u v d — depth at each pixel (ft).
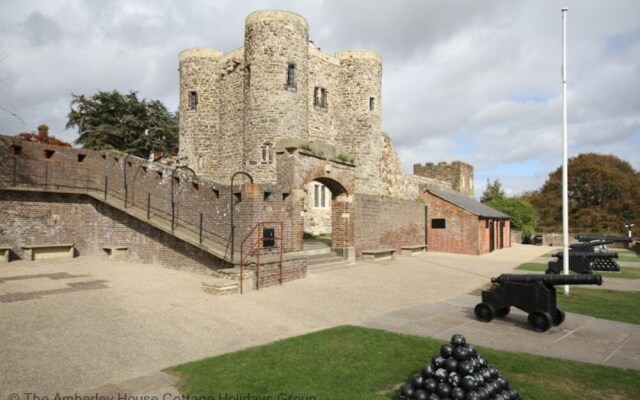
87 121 119.85
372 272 50.47
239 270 35.96
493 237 94.17
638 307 34.24
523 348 23.36
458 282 45.78
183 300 32.40
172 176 48.26
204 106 87.15
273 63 75.05
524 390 17.38
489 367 16.48
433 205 84.99
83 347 21.99
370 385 17.70
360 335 24.66
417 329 26.73
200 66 87.15
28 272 43.11
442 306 33.50
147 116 127.54
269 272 38.70
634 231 161.99
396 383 18.01
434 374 16.01
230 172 84.84
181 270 45.29
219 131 87.71
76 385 17.52
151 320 26.96
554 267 49.78
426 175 141.79
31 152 53.31
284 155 47.44
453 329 26.96
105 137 116.98
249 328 26.08
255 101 75.41
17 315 27.30
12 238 50.34
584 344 24.26
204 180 45.16
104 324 25.90
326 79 89.86
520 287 28.04
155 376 18.43
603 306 34.55
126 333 24.36
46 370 18.99
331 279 44.04
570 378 18.81
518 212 137.69
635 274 55.72
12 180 51.39
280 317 28.78
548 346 23.79
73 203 55.42
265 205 42.93
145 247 49.80
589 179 175.73
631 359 21.71
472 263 64.85
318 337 24.13
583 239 67.00
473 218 80.94
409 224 76.74
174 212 48.01
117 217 53.57
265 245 42.73
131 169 53.93
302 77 78.28
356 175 90.84
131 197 53.62
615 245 120.88
